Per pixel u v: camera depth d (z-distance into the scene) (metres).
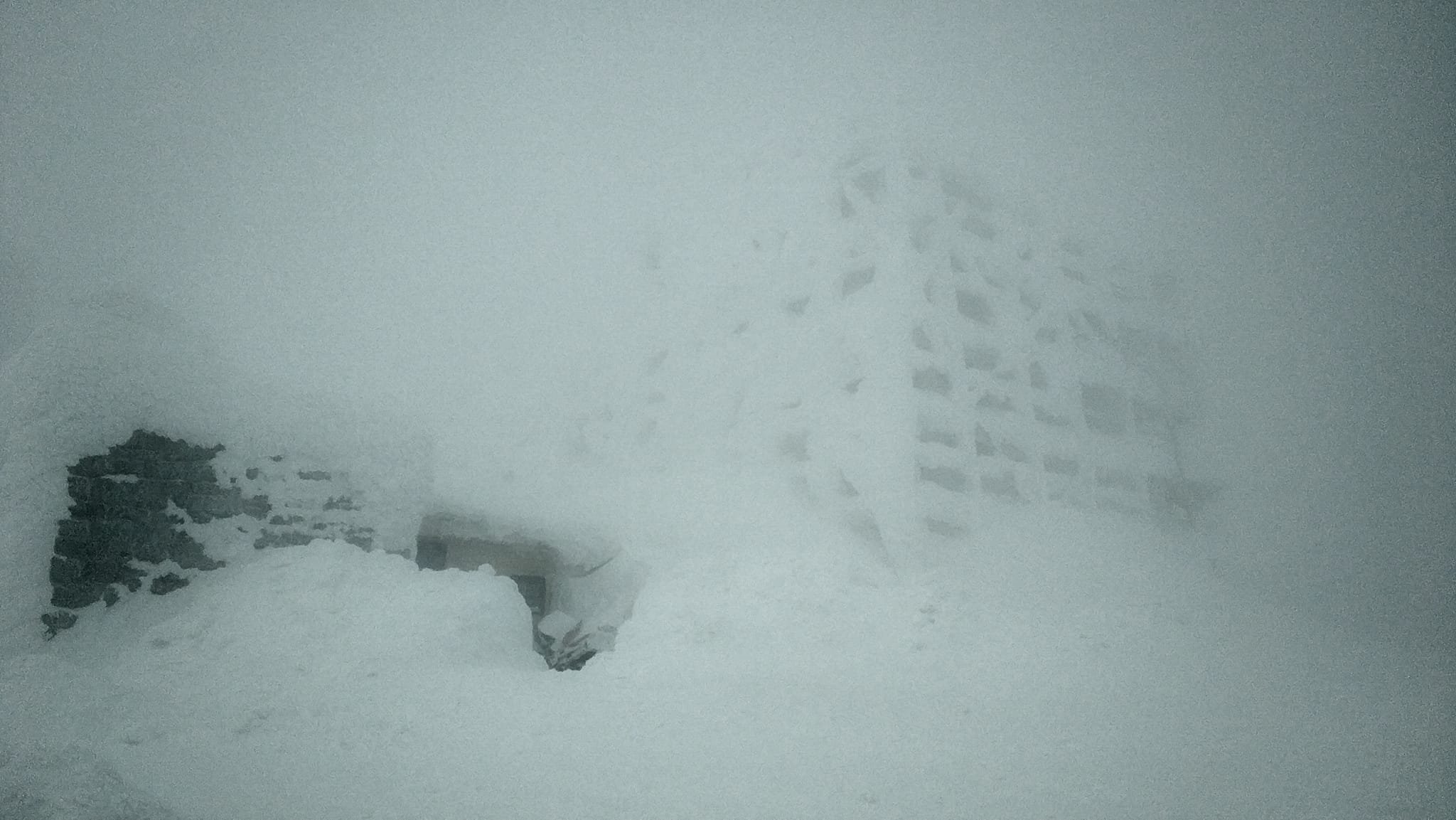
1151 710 7.57
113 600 7.76
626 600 14.55
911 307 15.87
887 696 8.00
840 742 6.26
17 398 7.79
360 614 8.35
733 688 8.13
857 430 15.13
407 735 5.94
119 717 5.44
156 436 8.36
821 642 10.45
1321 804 5.16
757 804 4.85
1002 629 11.15
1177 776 5.62
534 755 5.64
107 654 7.27
